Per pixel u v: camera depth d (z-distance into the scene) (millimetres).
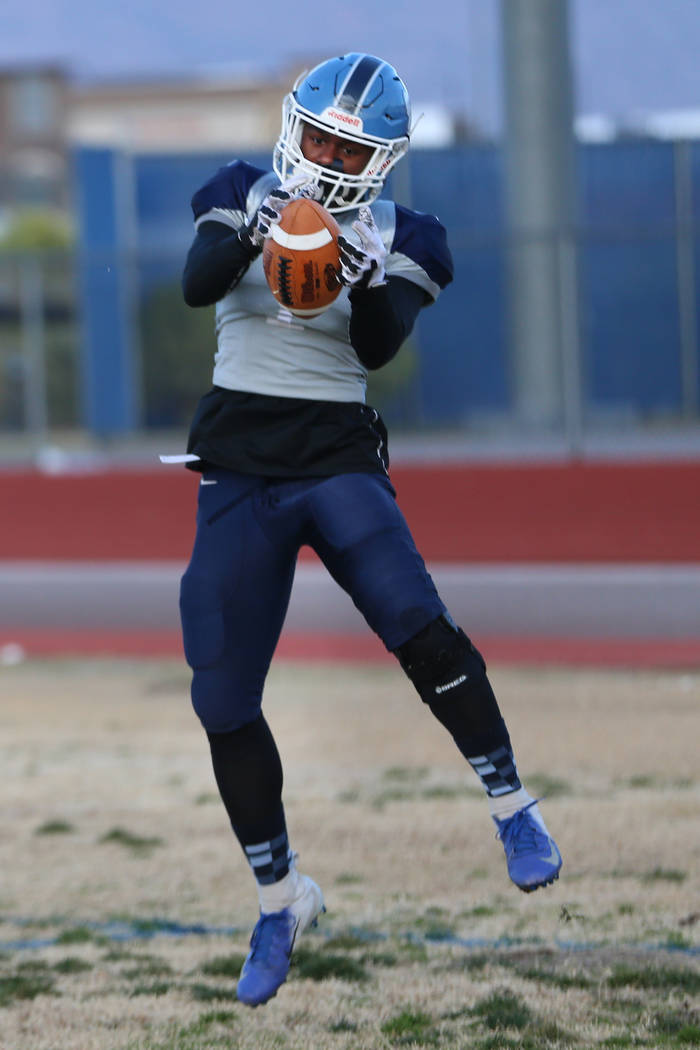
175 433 45406
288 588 9445
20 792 17391
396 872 13695
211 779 17781
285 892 9578
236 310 9414
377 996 10680
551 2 42875
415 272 9422
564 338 38594
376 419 9602
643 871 13344
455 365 45312
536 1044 9625
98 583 30672
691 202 47656
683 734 18969
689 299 44125
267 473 9133
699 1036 9656
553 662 25109
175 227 52500
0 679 25391
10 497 34281
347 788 16875
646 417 42438
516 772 8984
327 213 8883
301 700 22156
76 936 12328
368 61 9156
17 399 45000
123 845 15055
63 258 44438
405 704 21609
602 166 47906
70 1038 10062
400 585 8844
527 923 12156
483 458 39812
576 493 31234
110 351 45562
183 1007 10625
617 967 11047
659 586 27406
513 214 43969
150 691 23750
